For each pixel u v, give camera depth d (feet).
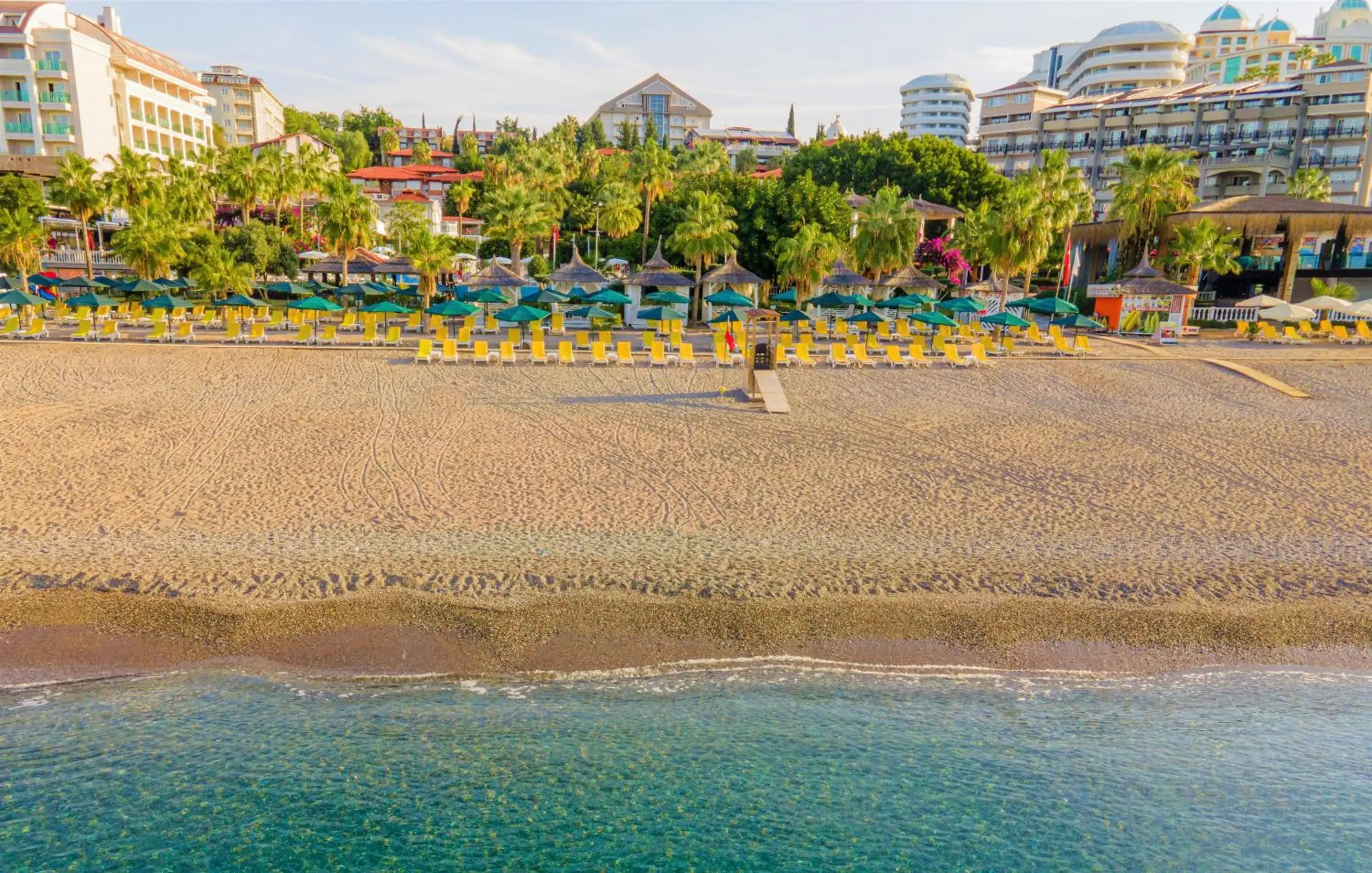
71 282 130.93
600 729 26.63
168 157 184.85
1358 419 66.90
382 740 25.79
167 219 143.43
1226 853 22.27
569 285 137.28
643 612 32.76
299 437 55.83
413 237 155.63
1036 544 40.01
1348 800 24.32
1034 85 275.18
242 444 53.88
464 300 121.70
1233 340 111.14
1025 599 34.45
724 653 30.78
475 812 22.91
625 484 47.91
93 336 100.12
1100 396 75.87
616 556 37.40
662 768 24.89
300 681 28.53
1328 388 78.28
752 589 34.58
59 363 81.56
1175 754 26.20
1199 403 72.79
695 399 71.56
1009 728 27.30
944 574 36.47
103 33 205.57
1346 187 220.02
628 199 192.13
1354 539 41.47
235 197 178.60
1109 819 23.38
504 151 340.18
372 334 100.58
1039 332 105.81
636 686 28.94
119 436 55.01
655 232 201.16
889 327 116.37
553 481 48.11
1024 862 21.77
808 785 24.40
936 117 474.49
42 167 179.93
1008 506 45.47
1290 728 27.55
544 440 56.90
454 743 25.77
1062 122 261.85
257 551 36.83
